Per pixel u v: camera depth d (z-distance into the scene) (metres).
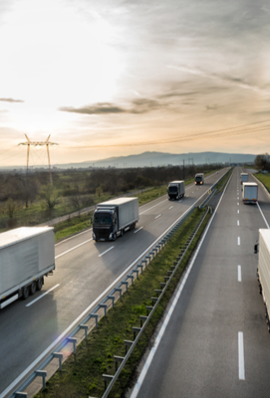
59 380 9.00
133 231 32.03
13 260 14.49
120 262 21.39
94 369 9.47
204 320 12.62
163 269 19.27
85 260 22.31
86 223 38.50
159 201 56.28
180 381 8.80
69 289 16.80
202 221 34.81
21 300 15.47
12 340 11.60
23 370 9.75
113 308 13.84
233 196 58.19
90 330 11.98
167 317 12.93
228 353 10.22
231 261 20.92
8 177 92.25
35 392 8.64
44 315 13.66
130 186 88.44
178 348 10.53
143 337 11.29
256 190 47.22
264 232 15.34
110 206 28.66
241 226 32.22
